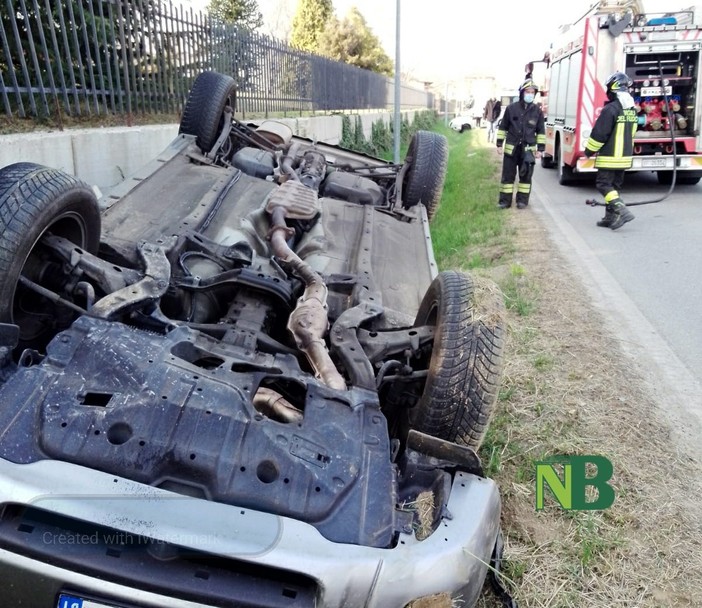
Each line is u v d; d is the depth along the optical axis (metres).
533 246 8.09
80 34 6.85
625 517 3.21
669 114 10.86
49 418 2.17
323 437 2.36
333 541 2.00
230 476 2.13
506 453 3.67
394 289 4.08
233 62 10.97
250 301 3.41
